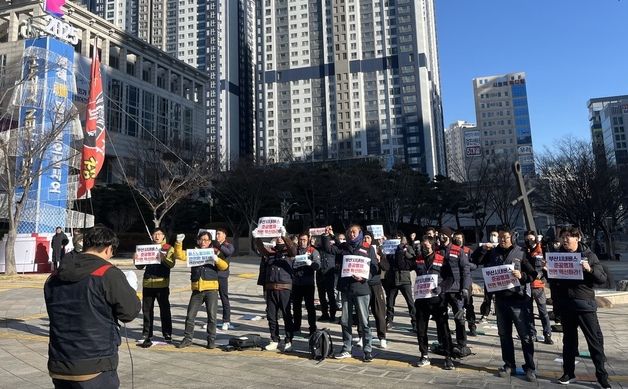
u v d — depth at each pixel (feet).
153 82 263.49
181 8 497.05
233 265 95.61
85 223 89.61
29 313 39.22
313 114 435.94
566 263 19.47
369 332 23.75
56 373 10.43
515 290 20.81
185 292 54.70
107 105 218.18
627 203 115.55
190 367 22.61
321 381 20.18
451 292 24.90
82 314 10.46
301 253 31.24
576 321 19.58
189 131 279.69
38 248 73.87
